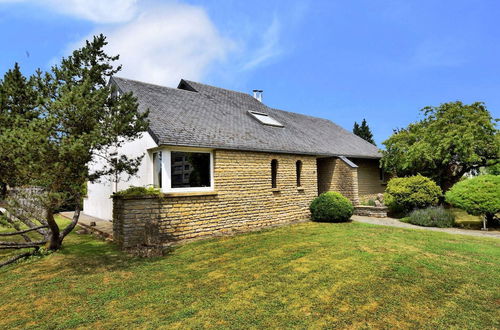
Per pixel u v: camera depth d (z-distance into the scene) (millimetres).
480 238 9977
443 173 17094
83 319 4613
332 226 12500
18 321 4590
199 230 10609
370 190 20750
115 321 4543
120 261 7648
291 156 14336
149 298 5340
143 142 11219
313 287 5715
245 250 8594
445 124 15633
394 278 6148
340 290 5555
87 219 14734
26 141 5715
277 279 6172
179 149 10414
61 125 6609
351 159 19547
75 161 6547
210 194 10930
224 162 11516
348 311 4750
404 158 17016
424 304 5000
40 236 10906
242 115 15969
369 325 4340
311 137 17875
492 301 5125
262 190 12789
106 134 6965
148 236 8734
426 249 8414
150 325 4398
